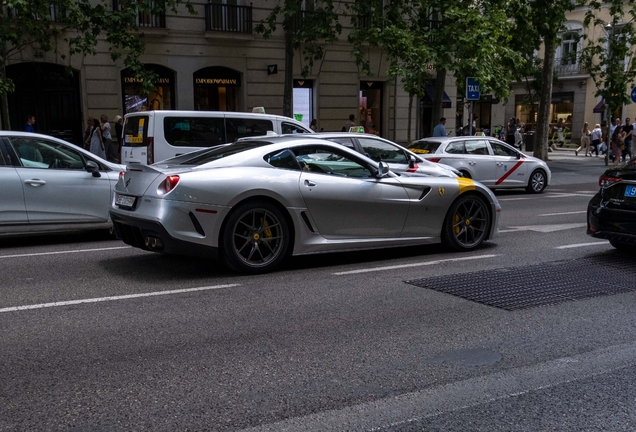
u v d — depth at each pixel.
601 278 6.80
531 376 4.10
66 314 5.32
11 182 8.34
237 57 22.67
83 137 20.67
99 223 8.95
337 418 3.46
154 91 21.95
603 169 26.02
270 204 6.78
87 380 3.93
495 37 19.41
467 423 3.43
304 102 24.45
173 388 3.83
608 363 4.36
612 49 26.64
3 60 15.59
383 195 7.40
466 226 8.23
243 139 7.75
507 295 6.08
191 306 5.59
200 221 6.42
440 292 6.18
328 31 19.36
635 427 3.41
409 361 4.33
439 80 22.27
